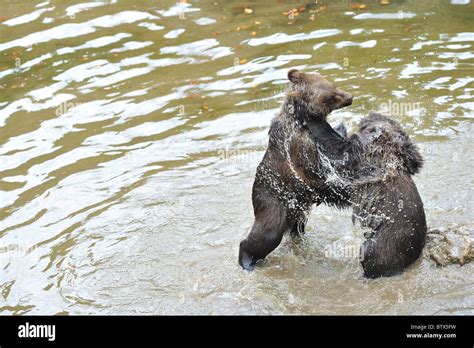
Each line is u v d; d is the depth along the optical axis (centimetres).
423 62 1753
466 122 1507
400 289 1084
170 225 1276
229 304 1084
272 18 2081
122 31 2025
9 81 1780
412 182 1125
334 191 1163
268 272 1159
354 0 2191
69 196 1355
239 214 1297
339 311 1055
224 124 1563
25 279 1152
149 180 1402
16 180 1400
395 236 1092
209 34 1991
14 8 2186
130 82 1752
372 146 1141
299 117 1152
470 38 1867
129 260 1193
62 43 1961
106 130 1563
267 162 1177
